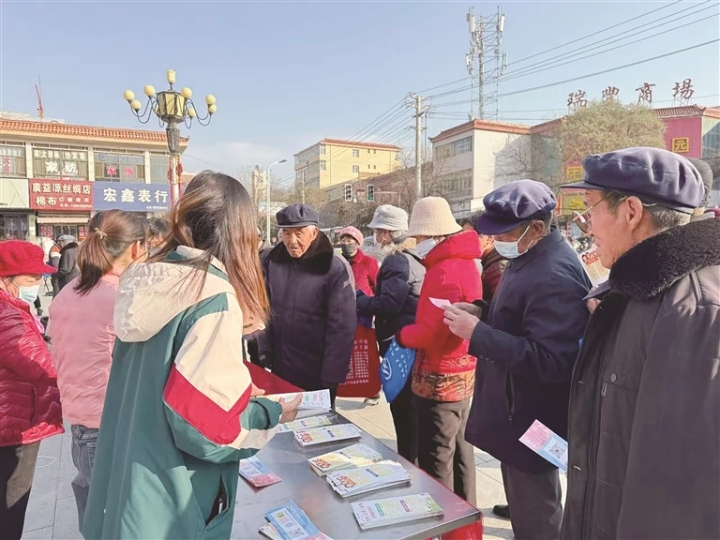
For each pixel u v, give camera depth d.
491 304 1.89
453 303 2.04
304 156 68.31
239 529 1.29
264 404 1.20
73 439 1.85
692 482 0.82
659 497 0.84
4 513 1.87
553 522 1.67
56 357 1.87
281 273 2.85
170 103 8.79
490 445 1.74
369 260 4.62
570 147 23.47
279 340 2.85
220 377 1.02
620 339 1.03
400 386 2.38
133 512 1.00
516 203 1.66
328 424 1.93
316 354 2.79
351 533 1.24
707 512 0.80
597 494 1.06
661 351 0.88
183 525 1.02
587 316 1.57
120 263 1.91
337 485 1.44
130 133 20.08
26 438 1.87
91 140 19.38
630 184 1.07
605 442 1.04
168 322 1.05
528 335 1.60
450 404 2.19
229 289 1.10
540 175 31.42
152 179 20.61
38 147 18.81
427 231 2.36
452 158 33.75
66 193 18.89
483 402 1.79
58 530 2.41
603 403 1.06
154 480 1.01
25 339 1.85
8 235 18.86
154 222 2.48
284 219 2.69
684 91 30.12
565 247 1.69
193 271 1.06
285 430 1.88
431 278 2.14
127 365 1.20
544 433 1.51
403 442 2.98
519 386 1.66
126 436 1.08
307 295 2.74
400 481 1.48
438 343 2.12
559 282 1.58
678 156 1.08
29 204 18.44
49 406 1.94
